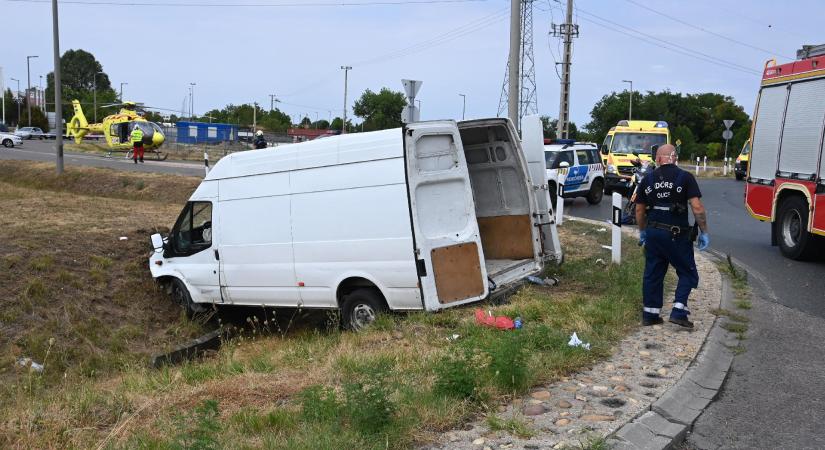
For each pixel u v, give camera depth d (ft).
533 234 30.30
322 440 13.88
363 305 27.68
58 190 89.30
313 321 34.42
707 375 18.76
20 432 16.42
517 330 21.67
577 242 43.32
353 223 27.09
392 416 14.82
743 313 25.58
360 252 26.99
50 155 134.51
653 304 23.26
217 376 21.09
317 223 28.19
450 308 25.99
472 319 23.99
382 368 17.24
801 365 19.99
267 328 33.71
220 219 31.99
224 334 34.27
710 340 21.71
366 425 14.46
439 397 16.01
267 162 29.94
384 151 26.21
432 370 18.26
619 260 34.60
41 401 20.27
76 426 16.70
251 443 14.21
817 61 36.91
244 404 17.02
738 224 56.85
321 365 20.38
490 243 31.17
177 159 138.41
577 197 77.30
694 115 281.74
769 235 50.03
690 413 16.38
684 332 22.58
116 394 19.48
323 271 28.30
